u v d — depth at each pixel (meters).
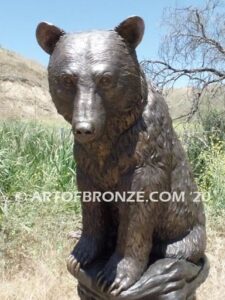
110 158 1.28
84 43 1.19
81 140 1.15
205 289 2.28
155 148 1.29
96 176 1.33
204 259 1.52
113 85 1.17
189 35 4.67
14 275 2.58
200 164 4.00
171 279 1.32
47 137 3.97
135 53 1.25
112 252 1.44
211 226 3.16
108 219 1.44
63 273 2.61
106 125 1.23
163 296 1.31
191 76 4.67
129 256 1.30
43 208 3.08
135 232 1.30
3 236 2.80
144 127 1.27
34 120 4.63
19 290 2.36
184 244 1.40
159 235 1.40
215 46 4.66
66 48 1.20
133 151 1.26
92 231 1.41
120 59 1.19
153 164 1.29
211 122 4.55
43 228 2.94
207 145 4.10
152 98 1.31
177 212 1.38
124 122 1.25
